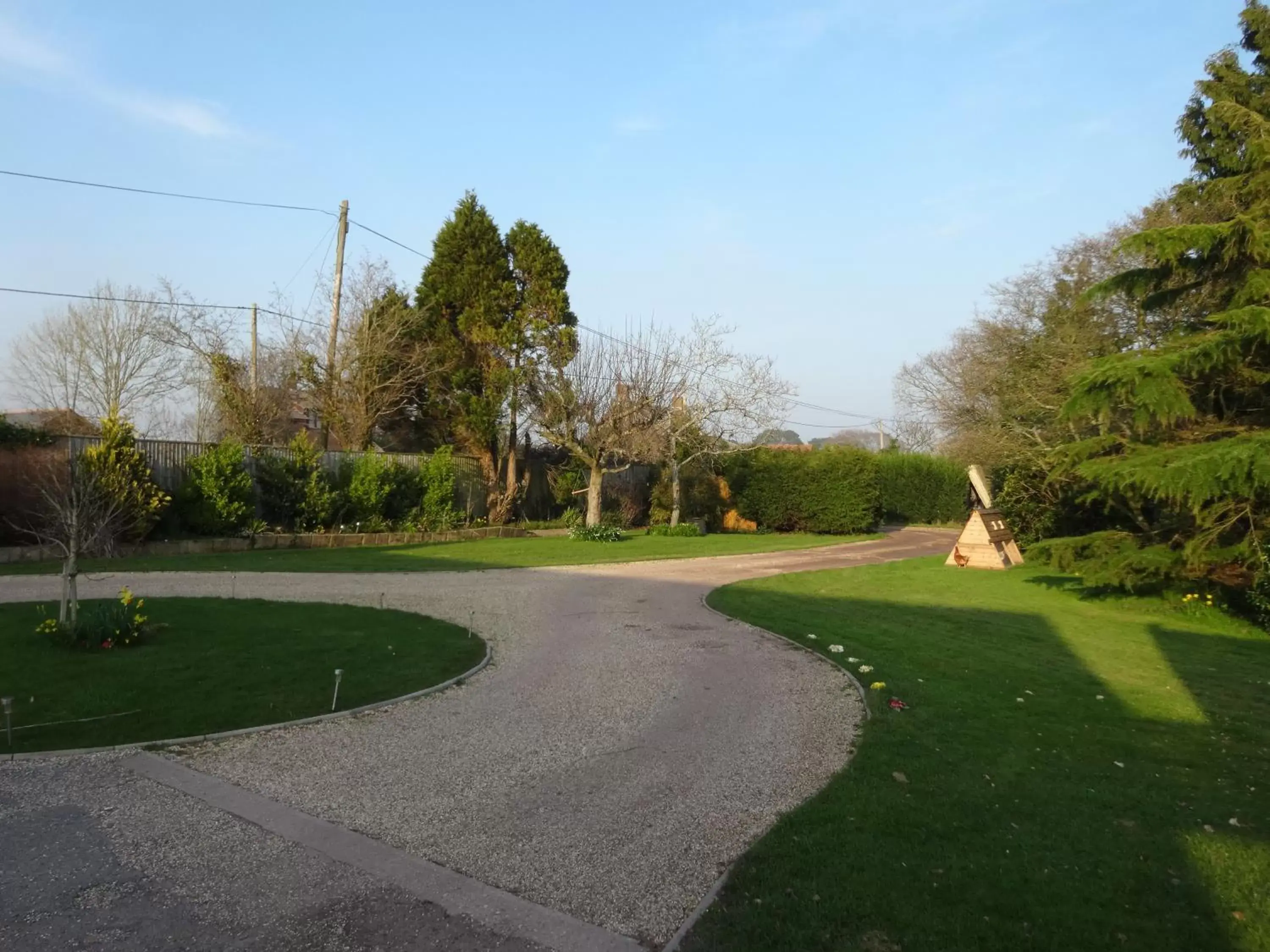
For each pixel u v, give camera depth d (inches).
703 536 1089.4
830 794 197.6
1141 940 135.2
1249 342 462.9
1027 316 986.7
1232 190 509.0
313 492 784.3
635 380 1032.2
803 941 132.7
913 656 362.9
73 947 129.5
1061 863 162.4
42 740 225.1
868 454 1318.9
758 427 1197.7
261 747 228.5
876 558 871.1
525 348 1028.5
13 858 159.9
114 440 628.7
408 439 1101.7
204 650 322.3
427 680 301.6
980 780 209.8
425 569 633.6
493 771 214.7
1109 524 745.6
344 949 130.7
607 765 220.7
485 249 1053.2
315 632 367.9
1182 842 173.8
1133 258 836.0
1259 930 139.2
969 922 139.3
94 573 536.7
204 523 700.0
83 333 1289.4
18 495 595.5
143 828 175.3
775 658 358.0
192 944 131.2
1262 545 460.8
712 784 207.6
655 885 154.2
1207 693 315.3
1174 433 528.7
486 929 137.6
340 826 178.2
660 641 390.6
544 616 450.6
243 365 970.7
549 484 1143.0
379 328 976.3
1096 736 253.6
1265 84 615.5
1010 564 784.9
